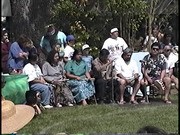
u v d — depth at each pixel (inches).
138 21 641.6
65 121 371.6
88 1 621.6
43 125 358.9
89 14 617.6
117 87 447.5
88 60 457.4
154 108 421.1
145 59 463.8
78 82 437.4
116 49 490.3
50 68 433.7
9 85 369.7
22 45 432.8
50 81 429.1
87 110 408.2
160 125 362.6
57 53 435.5
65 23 615.8
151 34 633.0
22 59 430.6
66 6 608.4
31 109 174.6
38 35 576.7
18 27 569.3
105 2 614.5
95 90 446.9
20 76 381.4
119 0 612.1
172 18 694.5
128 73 450.6
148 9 643.5
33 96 374.9
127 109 418.0
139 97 459.8
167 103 448.5
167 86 455.5
